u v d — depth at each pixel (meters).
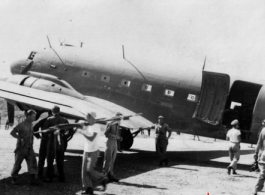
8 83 11.12
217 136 12.71
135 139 24.86
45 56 14.45
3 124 29.05
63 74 13.99
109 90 13.45
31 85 11.51
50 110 9.62
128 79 13.23
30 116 7.09
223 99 11.97
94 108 10.68
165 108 12.86
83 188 6.67
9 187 6.87
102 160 11.52
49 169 7.57
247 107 14.81
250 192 7.62
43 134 7.69
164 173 9.81
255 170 11.12
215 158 14.86
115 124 8.11
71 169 9.50
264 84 12.05
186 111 12.61
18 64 14.89
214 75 11.94
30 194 6.39
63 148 7.68
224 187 8.15
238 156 10.38
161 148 11.48
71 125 6.67
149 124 11.76
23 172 8.61
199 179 9.11
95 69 13.66
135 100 13.17
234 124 10.48
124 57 13.78
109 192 6.95
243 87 14.52
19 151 7.06
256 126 11.98
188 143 24.88
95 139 6.65
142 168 10.62
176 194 7.04
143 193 6.98
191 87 12.55
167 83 12.82
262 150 7.63
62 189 6.95
